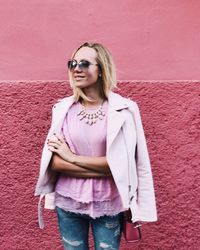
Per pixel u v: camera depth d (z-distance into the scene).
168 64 3.91
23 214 3.87
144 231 3.88
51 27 3.93
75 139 2.73
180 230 3.86
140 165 2.85
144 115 3.84
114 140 2.69
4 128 3.85
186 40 3.92
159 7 3.91
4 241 3.89
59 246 3.88
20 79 3.92
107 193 2.69
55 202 2.82
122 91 3.84
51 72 3.91
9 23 3.93
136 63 3.91
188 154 3.84
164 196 3.85
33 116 3.85
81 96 2.77
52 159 2.76
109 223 2.73
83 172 2.69
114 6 3.92
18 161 3.85
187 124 3.84
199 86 3.84
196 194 3.84
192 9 3.91
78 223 2.82
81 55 2.76
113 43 3.91
